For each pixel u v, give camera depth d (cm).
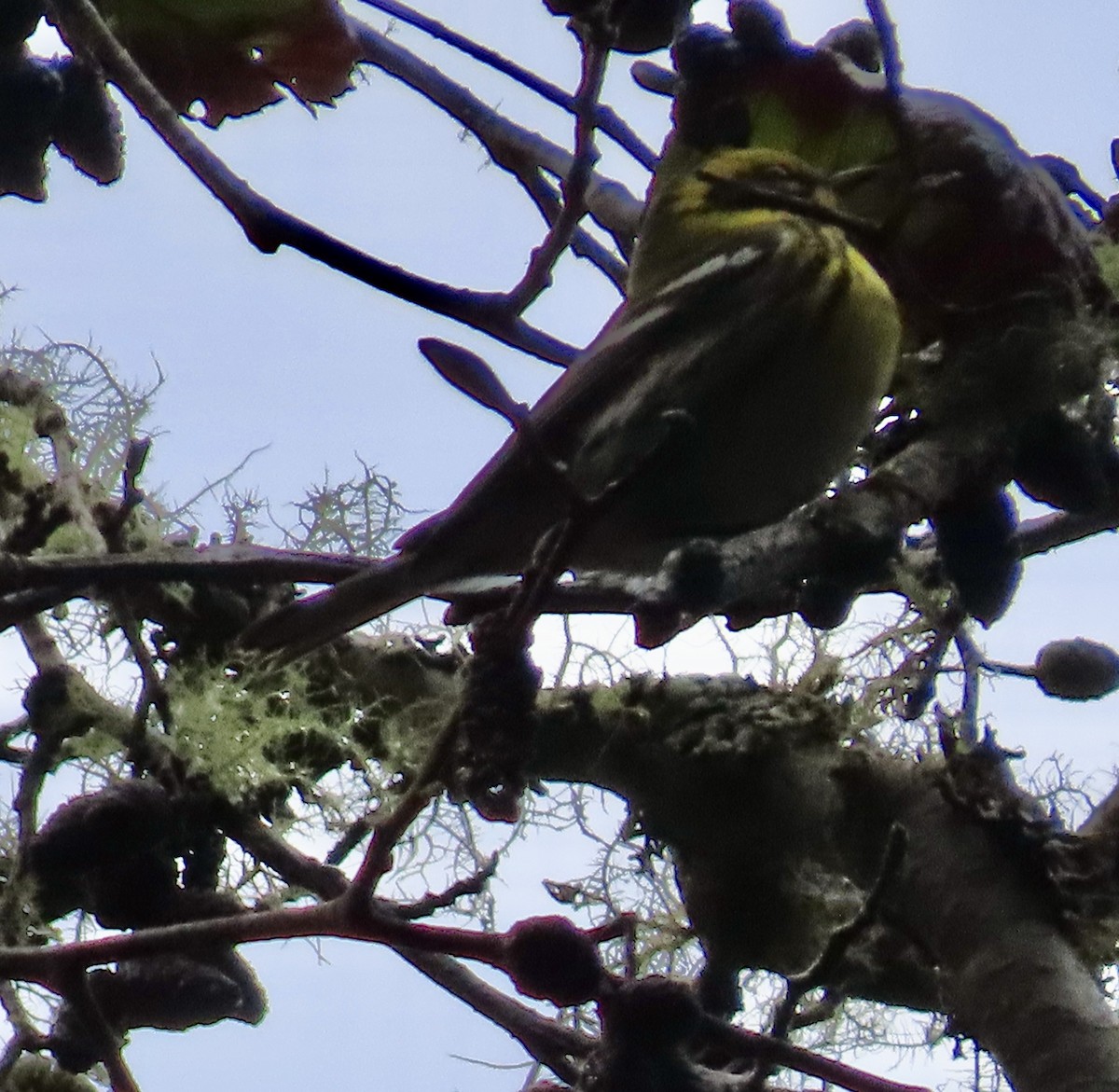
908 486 462
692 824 565
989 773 526
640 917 575
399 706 584
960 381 481
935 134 488
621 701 575
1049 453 475
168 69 559
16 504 585
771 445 549
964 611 498
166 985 503
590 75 447
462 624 479
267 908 546
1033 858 510
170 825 511
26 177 518
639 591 451
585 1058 491
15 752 563
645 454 396
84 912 557
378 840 434
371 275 379
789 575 443
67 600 447
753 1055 425
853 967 549
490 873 479
